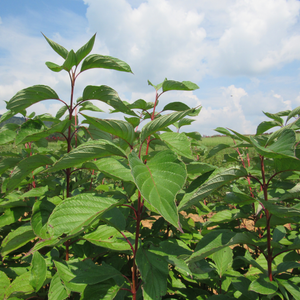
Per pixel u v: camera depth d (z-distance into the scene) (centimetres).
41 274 139
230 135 154
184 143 128
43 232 141
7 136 226
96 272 124
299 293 119
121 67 170
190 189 129
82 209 106
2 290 145
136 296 142
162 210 74
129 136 135
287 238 203
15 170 140
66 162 117
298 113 148
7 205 185
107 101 175
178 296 182
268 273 132
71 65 168
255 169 238
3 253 154
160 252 129
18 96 156
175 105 191
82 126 201
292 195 123
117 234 148
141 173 89
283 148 99
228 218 176
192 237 221
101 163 133
